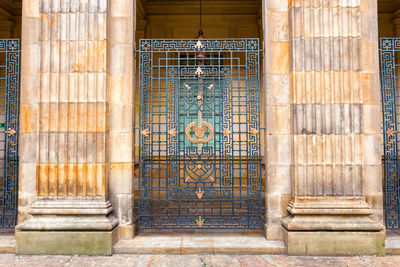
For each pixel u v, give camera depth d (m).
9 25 9.66
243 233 5.45
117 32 5.20
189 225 5.50
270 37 5.14
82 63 4.96
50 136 4.93
